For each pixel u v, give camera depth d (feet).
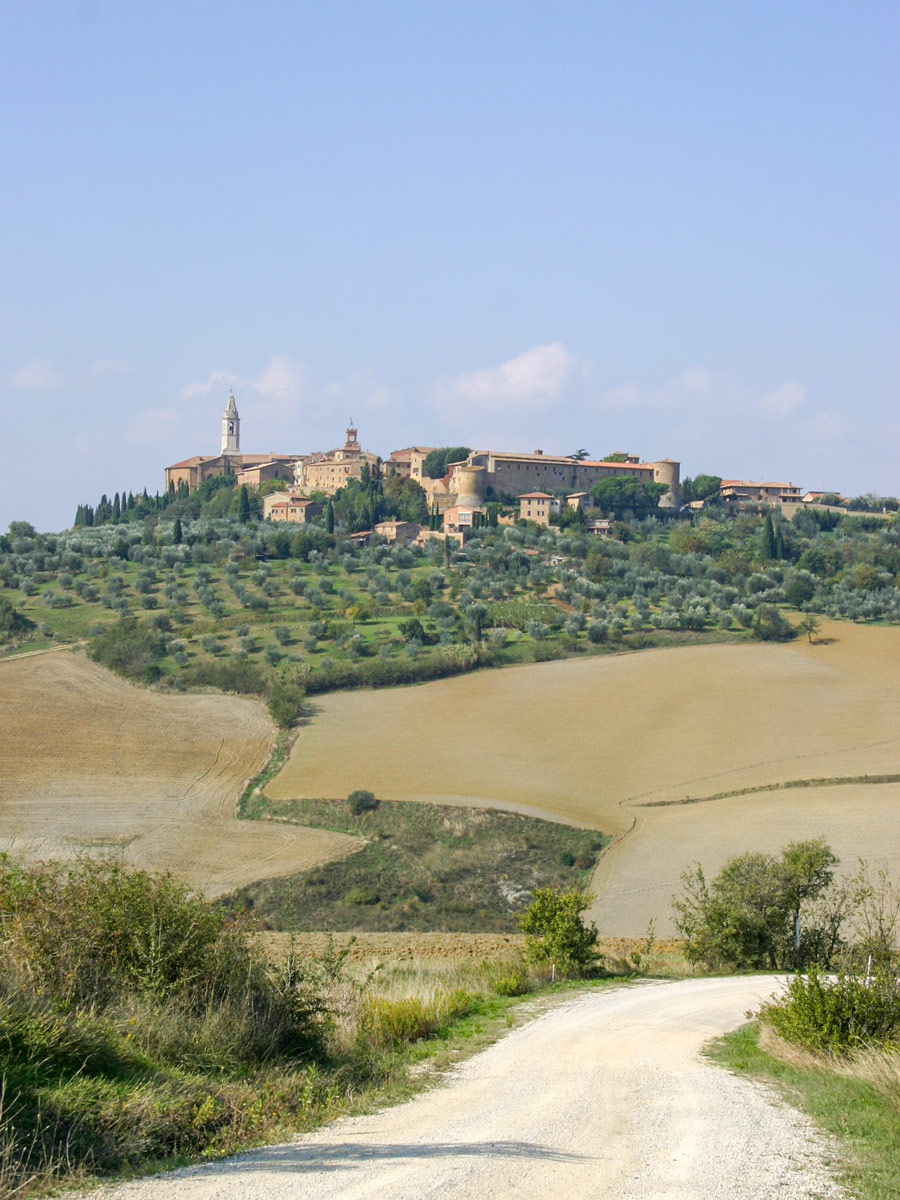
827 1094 45.14
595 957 96.94
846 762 267.59
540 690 342.23
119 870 50.70
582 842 221.66
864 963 73.00
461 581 504.84
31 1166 29.35
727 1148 35.81
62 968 44.09
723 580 548.31
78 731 296.92
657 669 363.15
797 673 358.02
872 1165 34.68
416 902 198.08
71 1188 28.48
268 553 568.41
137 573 514.27
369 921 189.26
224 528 615.16
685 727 303.48
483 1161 32.32
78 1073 35.17
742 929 105.81
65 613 440.45
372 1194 28.58
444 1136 35.68
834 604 462.19
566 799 248.32
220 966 48.08
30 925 45.55
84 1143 31.37
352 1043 51.78
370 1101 41.47
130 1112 33.63
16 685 339.77
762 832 217.97
